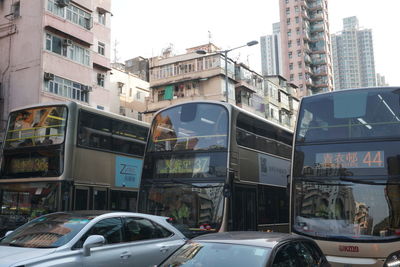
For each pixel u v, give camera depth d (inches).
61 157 449.1
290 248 189.9
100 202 491.2
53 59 971.3
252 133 457.7
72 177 450.6
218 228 370.3
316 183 332.5
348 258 304.3
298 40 3361.2
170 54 1994.3
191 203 391.2
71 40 1023.6
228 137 402.9
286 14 3432.6
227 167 390.0
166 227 277.4
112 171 520.1
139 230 257.6
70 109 470.0
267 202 467.2
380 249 297.0
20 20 993.5
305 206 331.3
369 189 313.3
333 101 351.6
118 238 241.0
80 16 1060.5
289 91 2122.3
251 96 1588.3
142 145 589.0
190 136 419.5
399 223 298.2
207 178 393.7
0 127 956.0
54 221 240.5
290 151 567.5
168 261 188.1
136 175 565.0
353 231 308.3
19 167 469.7
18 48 981.8
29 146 472.7
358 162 323.3
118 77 1680.6
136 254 242.4
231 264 172.9
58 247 209.6
